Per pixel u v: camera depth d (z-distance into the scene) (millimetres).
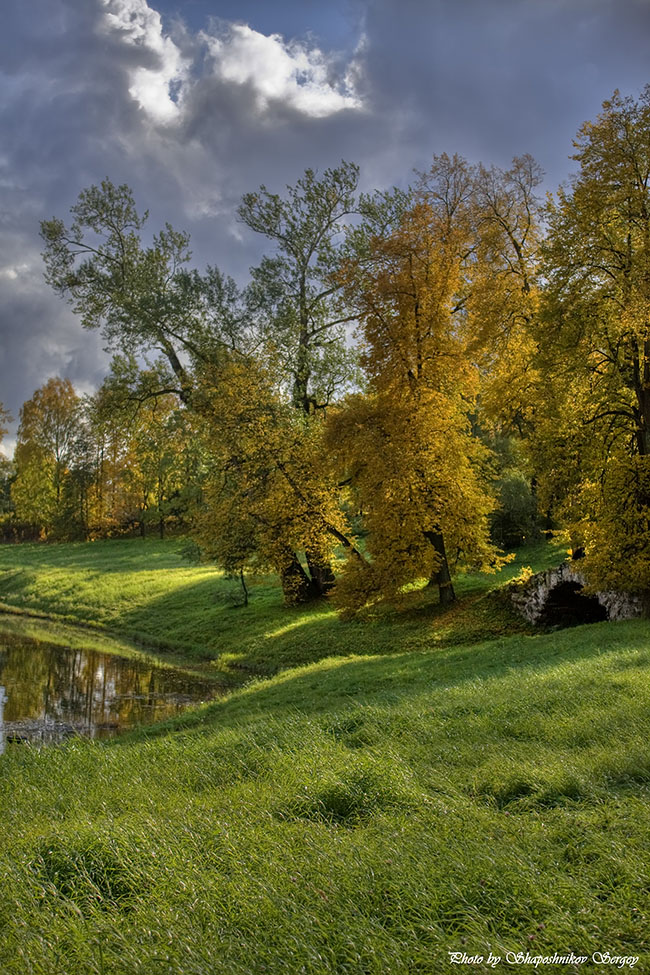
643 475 20172
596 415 22688
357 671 19094
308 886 4754
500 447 40781
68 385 81188
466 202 31297
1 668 25422
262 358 30547
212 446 30188
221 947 4199
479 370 30281
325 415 31922
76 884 5312
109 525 76062
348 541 29094
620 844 4965
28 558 64062
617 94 20609
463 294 30875
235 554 31250
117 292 31469
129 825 6410
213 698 20516
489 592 27609
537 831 5441
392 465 25281
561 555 36719
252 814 6531
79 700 20516
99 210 32188
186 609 36125
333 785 6926
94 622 37156
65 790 9125
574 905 4281
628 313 19172
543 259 21906
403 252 26047
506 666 16203
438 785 6965
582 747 7934
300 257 32312
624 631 17719
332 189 31906
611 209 20625
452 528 26547
